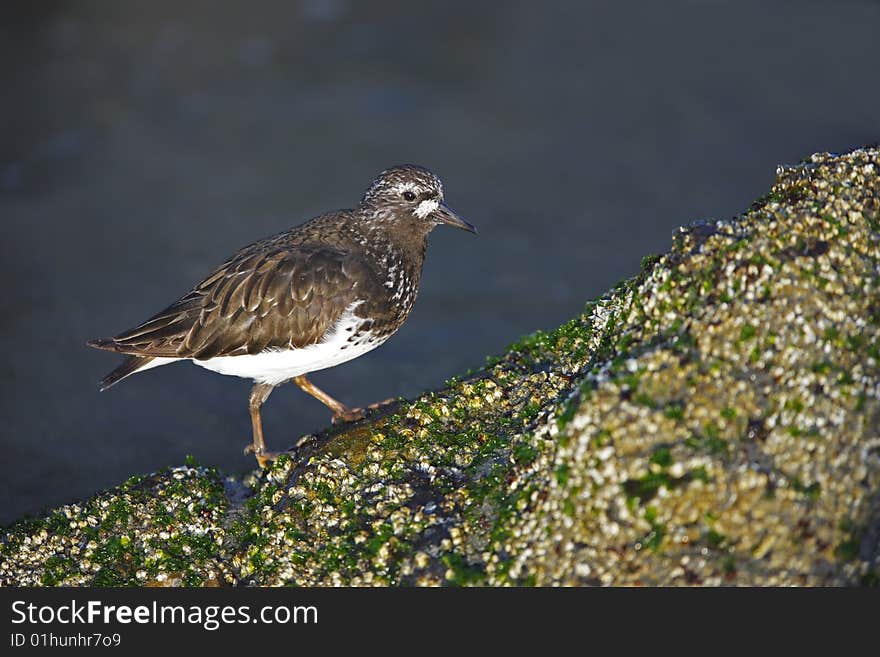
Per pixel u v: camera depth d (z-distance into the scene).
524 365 11.02
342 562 9.44
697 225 9.44
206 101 27.34
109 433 15.56
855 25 30.41
